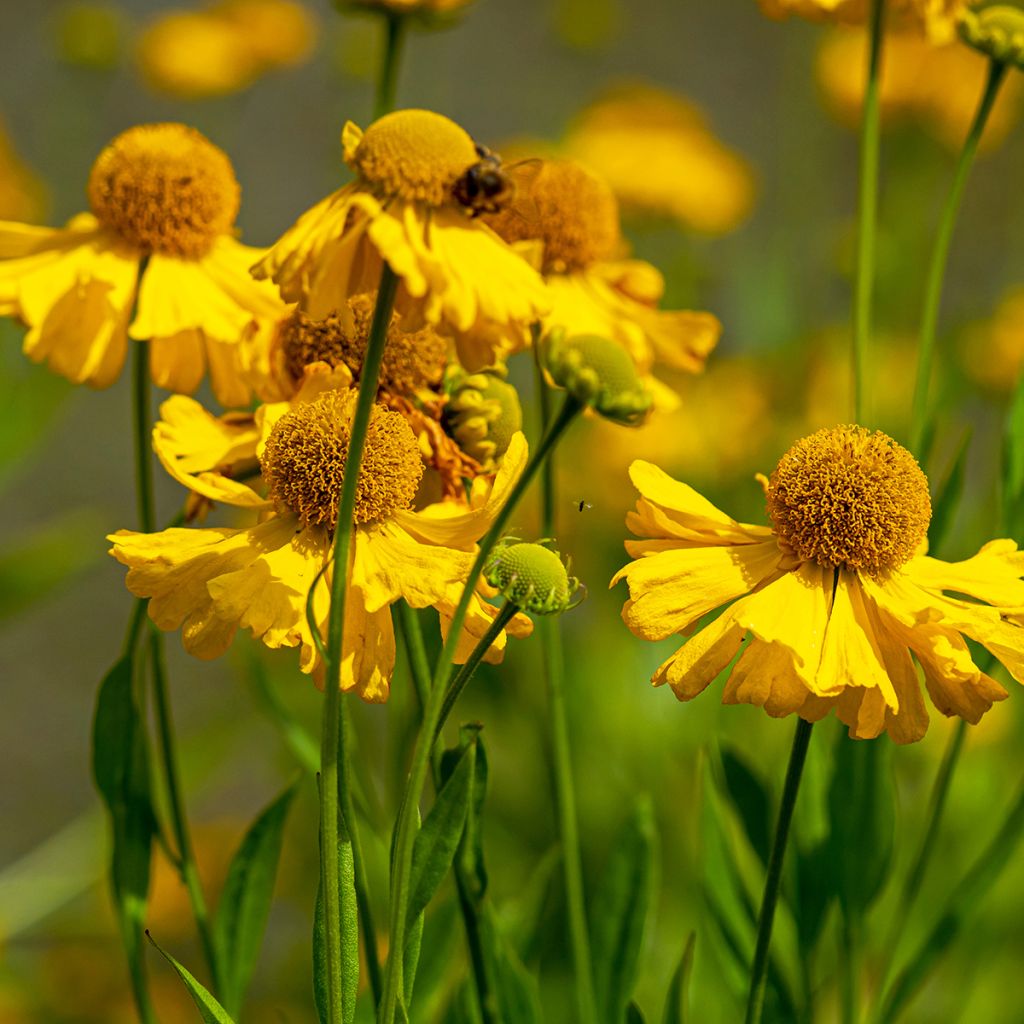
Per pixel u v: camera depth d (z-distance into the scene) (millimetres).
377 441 764
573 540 1211
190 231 820
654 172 1375
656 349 846
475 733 781
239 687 1311
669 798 1011
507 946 809
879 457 770
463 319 742
